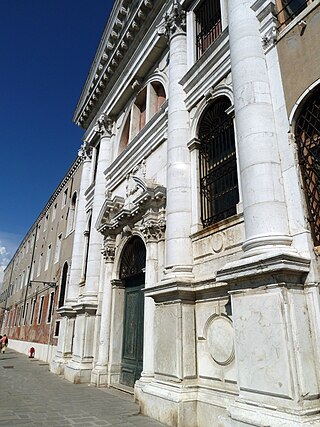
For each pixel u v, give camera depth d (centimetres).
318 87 538
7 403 816
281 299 450
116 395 930
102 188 1430
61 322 1561
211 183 781
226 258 656
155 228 919
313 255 482
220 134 789
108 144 1508
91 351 1198
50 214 2820
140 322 1005
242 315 501
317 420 400
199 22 994
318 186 518
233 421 461
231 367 584
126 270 1133
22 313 3173
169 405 623
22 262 3825
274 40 635
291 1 679
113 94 1478
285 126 574
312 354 440
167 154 897
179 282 685
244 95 622
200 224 770
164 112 1036
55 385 1107
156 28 1147
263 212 532
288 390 413
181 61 971
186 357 652
